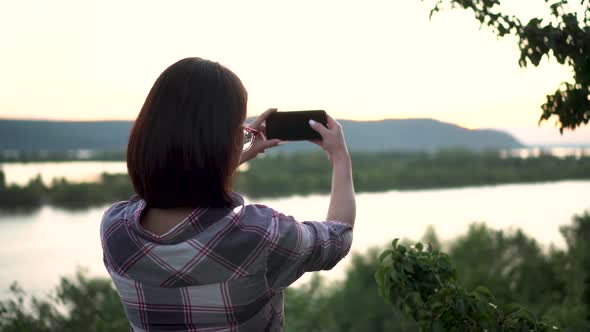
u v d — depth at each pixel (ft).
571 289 25.49
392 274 5.81
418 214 175.11
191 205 3.17
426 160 468.75
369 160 460.55
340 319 40.19
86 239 111.96
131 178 3.30
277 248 3.12
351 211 3.67
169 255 3.11
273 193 257.55
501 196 264.31
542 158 447.01
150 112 3.22
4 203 204.23
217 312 3.11
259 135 4.01
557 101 6.24
